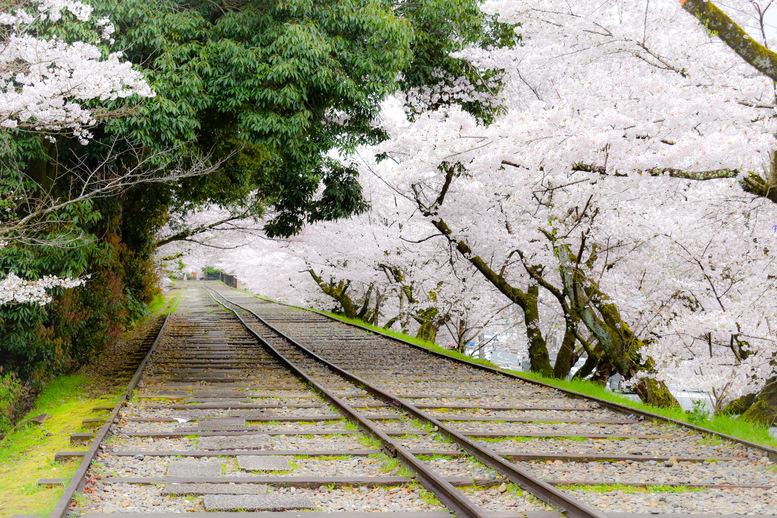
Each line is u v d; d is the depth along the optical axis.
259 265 43.97
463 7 13.27
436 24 13.61
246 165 16.62
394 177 10.39
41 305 9.24
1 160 9.11
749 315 10.55
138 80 8.88
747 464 6.43
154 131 10.36
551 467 6.23
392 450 6.44
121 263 18.25
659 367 11.41
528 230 14.38
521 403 9.83
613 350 12.62
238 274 58.62
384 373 12.98
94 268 13.80
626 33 8.51
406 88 14.71
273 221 14.55
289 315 31.23
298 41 10.53
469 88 14.41
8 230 8.07
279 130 10.79
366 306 32.59
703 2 6.66
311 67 11.04
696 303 13.24
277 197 16.02
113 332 15.64
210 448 6.67
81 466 5.50
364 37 12.05
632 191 10.70
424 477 5.54
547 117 8.24
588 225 12.20
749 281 10.75
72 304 12.50
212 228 24.41
